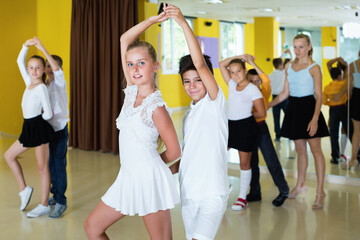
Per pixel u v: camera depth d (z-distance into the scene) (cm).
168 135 204
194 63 204
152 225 206
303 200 416
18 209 393
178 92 1149
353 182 468
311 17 473
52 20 731
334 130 476
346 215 371
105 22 632
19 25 779
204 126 210
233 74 378
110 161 591
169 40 1096
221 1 571
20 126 789
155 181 202
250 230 339
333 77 470
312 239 319
